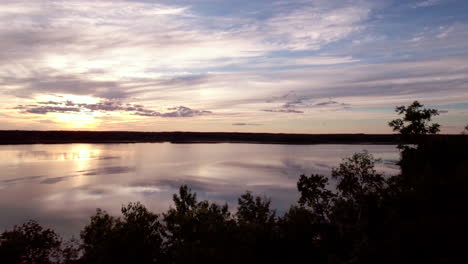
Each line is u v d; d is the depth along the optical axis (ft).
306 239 110.52
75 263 94.48
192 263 76.33
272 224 116.78
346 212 130.00
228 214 100.22
